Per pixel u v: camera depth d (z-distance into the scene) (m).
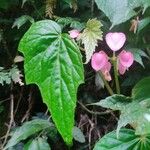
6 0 0.34
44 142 0.29
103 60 0.26
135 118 0.24
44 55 0.24
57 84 0.24
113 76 0.33
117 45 0.25
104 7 0.24
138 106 0.25
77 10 0.34
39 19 0.34
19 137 0.29
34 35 0.24
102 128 0.34
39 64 0.24
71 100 0.23
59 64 0.24
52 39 0.24
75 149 0.33
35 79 0.24
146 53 0.32
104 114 0.34
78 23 0.31
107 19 0.32
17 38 0.35
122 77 0.33
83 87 0.34
